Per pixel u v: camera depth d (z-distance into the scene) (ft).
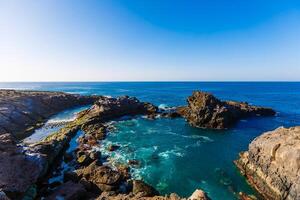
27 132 156.35
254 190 82.43
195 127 173.27
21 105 199.11
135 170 95.76
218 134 153.79
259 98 386.32
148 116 209.77
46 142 107.04
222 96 426.10
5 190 63.62
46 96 260.42
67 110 253.44
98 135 144.25
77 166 100.07
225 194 78.54
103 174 82.69
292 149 72.02
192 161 106.11
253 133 156.25
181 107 237.45
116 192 76.54
